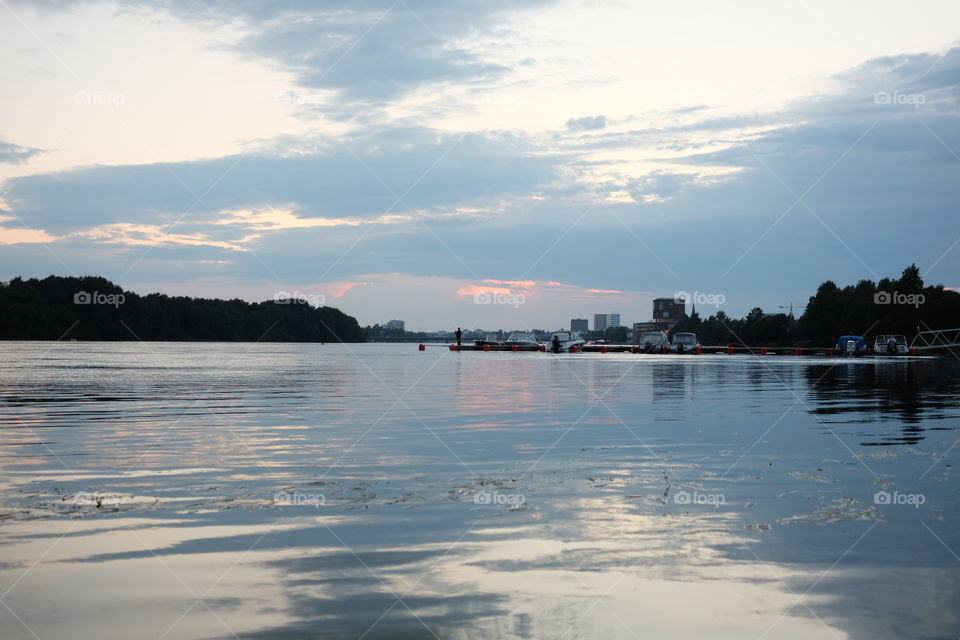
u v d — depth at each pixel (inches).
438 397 768.9
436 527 240.7
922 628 160.6
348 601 175.9
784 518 251.1
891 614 167.9
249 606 172.9
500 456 382.9
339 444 427.2
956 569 197.5
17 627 161.0
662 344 2967.5
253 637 155.8
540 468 346.6
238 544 222.1
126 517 254.1
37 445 422.0
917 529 236.5
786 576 192.2
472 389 886.4
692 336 2974.9
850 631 159.2
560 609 171.2
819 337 3905.0
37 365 1557.6
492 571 196.7
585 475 329.4
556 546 218.7
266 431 485.7
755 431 484.4
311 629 159.6
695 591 182.1
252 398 753.0
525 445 422.3
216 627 161.0
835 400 732.0
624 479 320.8
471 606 172.9
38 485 308.8
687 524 243.1
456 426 513.3
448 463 362.3
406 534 232.4
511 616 166.9
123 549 217.0
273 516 255.4
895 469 344.5
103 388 895.1
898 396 786.8
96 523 246.1
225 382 1024.2
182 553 213.0
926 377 1198.3
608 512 260.4
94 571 197.2
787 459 373.4
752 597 178.1
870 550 214.4
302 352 3132.4
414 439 448.5
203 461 368.2
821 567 199.3
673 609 171.0
